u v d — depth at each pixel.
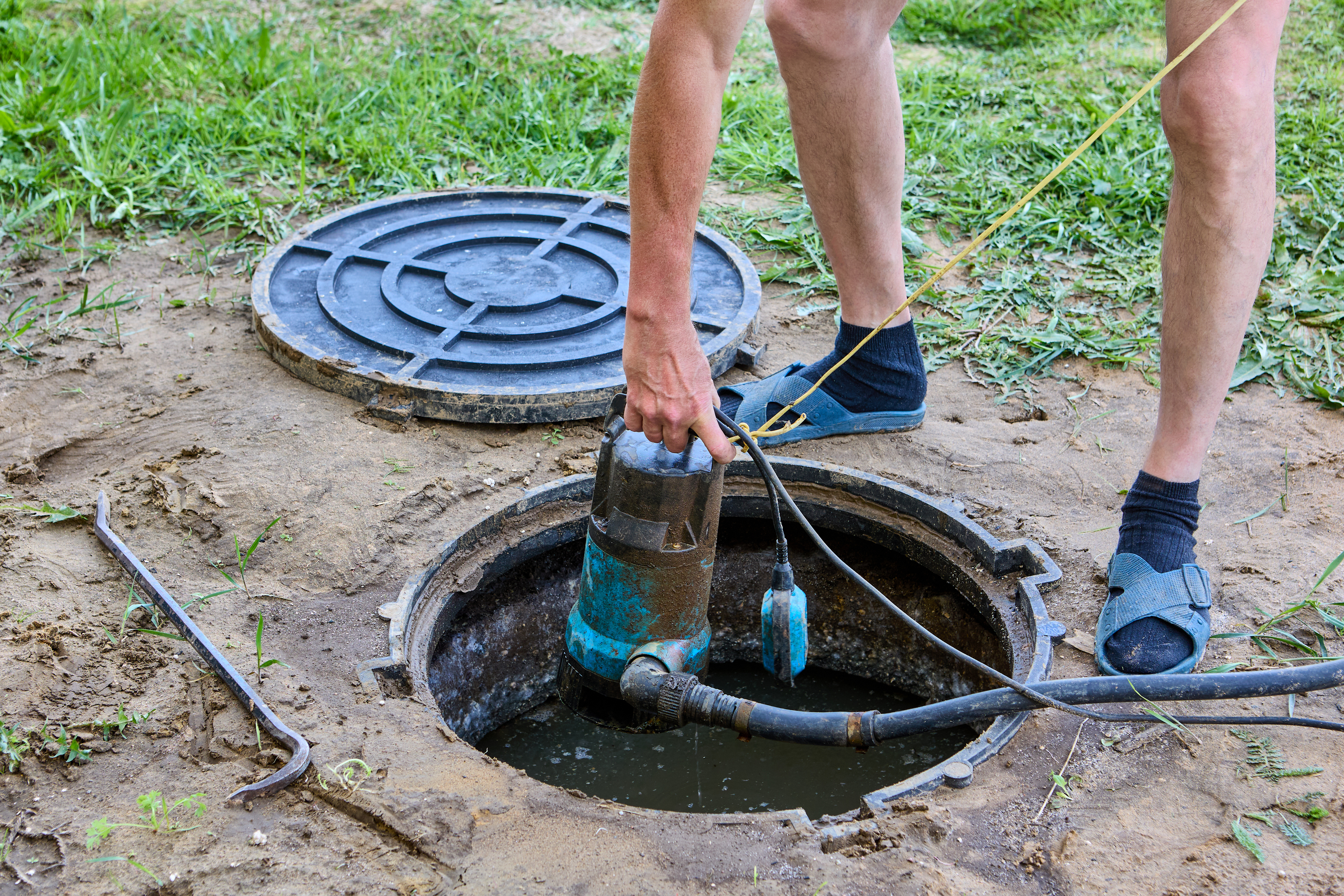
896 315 2.58
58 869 1.74
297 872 1.75
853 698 2.99
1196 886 1.75
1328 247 3.99
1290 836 1.84
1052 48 6.00
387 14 5.93
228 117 4.81
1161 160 4.64
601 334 3.27
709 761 2.77
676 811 2.30
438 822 1.83
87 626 2.26
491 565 2.59
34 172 4.20
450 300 3.39
